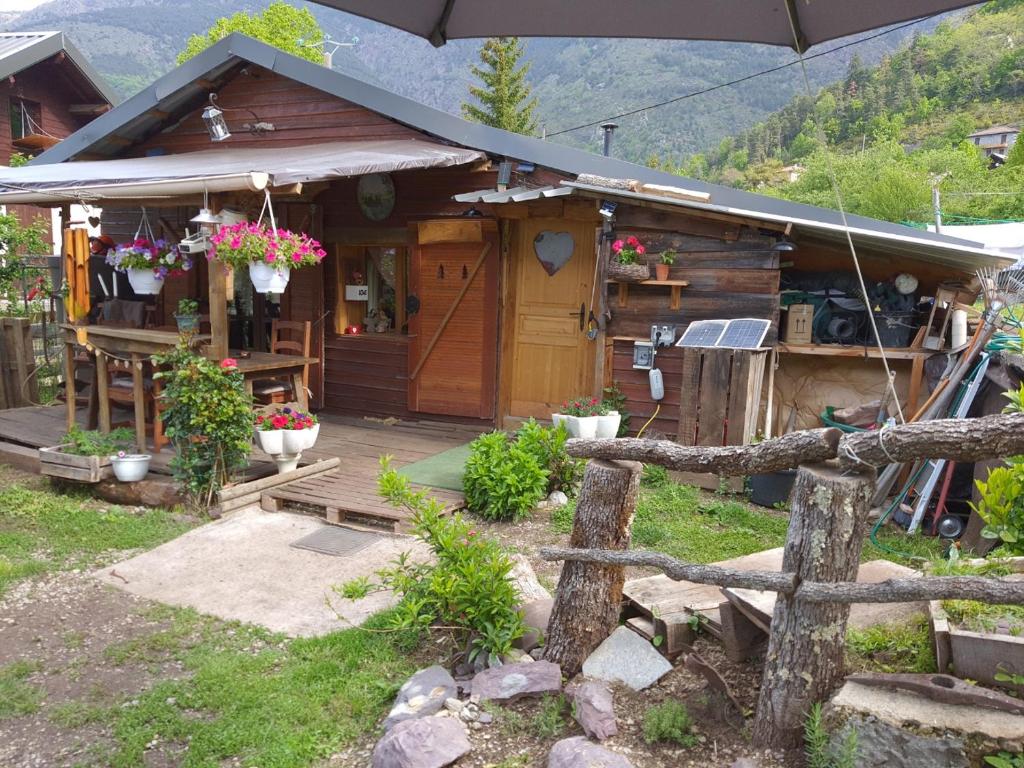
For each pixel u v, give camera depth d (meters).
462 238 7.85
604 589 3.15
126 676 3.61
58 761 3.00
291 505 5.91
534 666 3.08
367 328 9.03
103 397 6.85
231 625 4.12
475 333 8.02
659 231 6.75
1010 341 5.80
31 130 17.80
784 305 6.62
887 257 6.48
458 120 7.46
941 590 2.07
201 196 6.08
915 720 2.16
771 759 2.38
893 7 2.09
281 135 8.76
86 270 7.11
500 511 5.48
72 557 5.07
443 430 8.12
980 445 2.05
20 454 7.09
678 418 6.83
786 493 5.88
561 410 6.72
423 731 2.73
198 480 5.81
